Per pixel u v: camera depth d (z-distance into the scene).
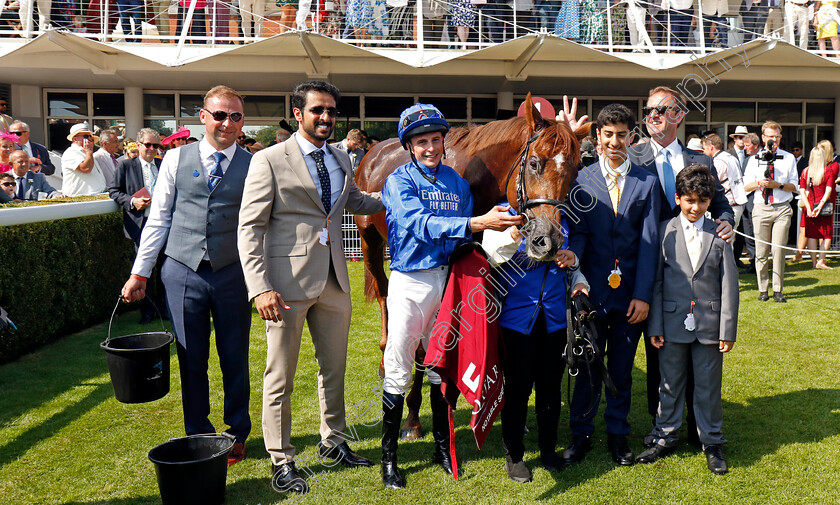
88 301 5.77
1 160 5.78
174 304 3.10
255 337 5.53
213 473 2.71
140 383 2.97
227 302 3.13
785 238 6.60
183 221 3.09
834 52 9.40
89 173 6.42
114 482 3.03
